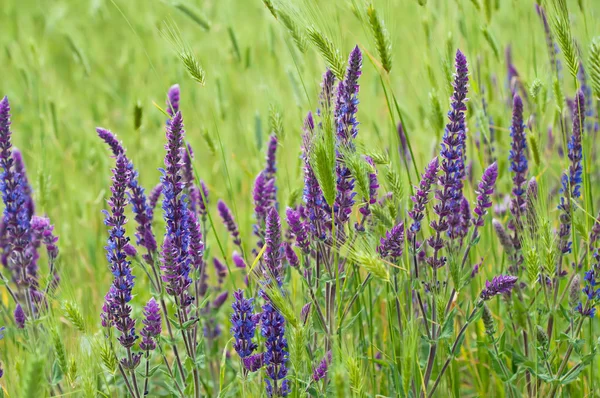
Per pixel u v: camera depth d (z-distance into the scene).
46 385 5.40
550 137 8.18
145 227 5.60
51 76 11.80
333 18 5.63
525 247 5.54
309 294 5.74
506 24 10.41
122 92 13.10
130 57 12.24
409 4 10.43
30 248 6.26
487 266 6.82
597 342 5.48
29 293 5.93
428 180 5.26
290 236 6.50
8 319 6.38
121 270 5.11
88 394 5.04
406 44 11.38
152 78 11.72
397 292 5.54
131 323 5.21
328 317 5.59
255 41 13.15
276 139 6.77
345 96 5.13
